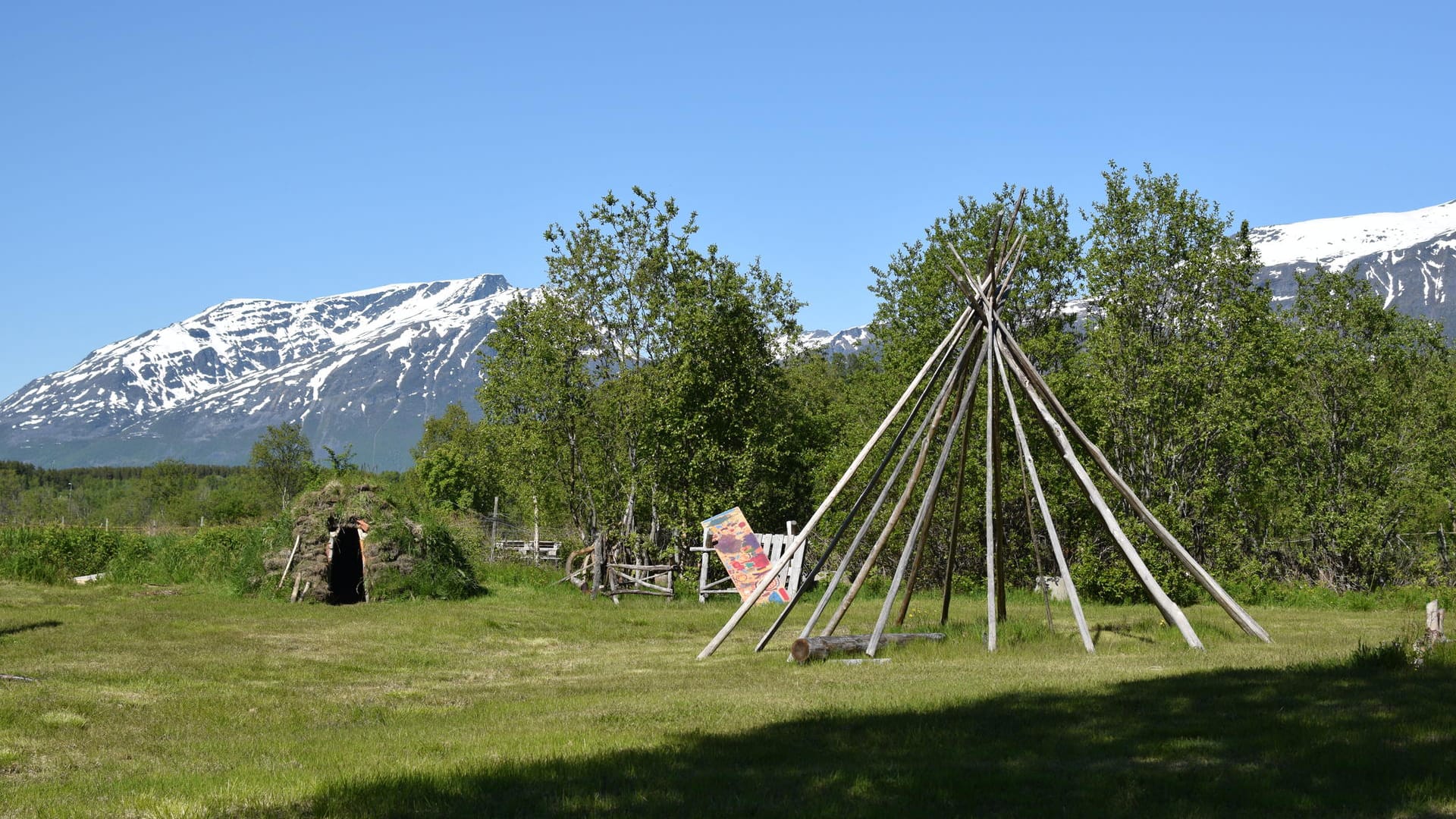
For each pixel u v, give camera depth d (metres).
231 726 11.92
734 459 32.06
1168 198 30.23
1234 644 17.25
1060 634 18.30
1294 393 31.42
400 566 26.91
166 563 30.25
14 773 9.55
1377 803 6.91
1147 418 29.66
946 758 8.63
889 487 18.52
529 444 31.55
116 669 15.27
